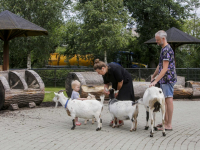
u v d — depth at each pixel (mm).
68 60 23672
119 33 18484
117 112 5418
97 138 4871
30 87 9492
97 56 23672
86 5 18250
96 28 18312
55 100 5629
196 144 4477
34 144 4480
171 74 5445
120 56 25969
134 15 25234
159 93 4926
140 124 6168
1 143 4547
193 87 11008
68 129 5617
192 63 28031
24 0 19625
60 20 20656
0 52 23484
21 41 19703
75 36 20297
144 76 16266
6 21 10977
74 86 6316
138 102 5309
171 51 5406
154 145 4426
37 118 6836
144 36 25375
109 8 18516
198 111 8125
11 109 8062
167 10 23812
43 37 20062
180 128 5754
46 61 24078
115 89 5980
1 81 7961
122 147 4309
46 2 19875
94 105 5504
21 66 26281
